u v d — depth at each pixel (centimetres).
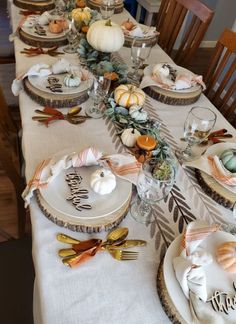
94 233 71
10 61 250
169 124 111
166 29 194
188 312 57
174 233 74
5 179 181
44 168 79
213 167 88
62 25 149
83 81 117
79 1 180
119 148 96
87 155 81
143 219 76
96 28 129
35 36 143
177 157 97
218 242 70
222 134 109
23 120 100
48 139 95
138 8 346
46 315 57
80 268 64
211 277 63
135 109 105
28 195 75
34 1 178
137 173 82
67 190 76
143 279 64
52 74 118
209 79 153
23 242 104
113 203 74
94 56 134
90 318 57
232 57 245
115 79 120
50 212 71
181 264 62
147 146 91
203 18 160
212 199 85
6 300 90
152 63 146
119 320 58
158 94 120
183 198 84
